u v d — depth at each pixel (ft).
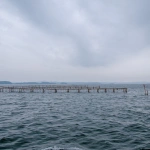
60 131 46.75
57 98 160.56
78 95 199.52
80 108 93.86
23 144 36.73
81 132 45.85
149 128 50.75
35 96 184.34
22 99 149.79
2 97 170.50
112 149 33.96
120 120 62.08
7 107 97.91
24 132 45.70
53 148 34.32
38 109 89.81
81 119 63.00
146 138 41.11
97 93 234.99
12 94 215.72
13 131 46.75
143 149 34.09
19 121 59.41
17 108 93.66
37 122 57.72
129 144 36.88
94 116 69.41
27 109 89.76
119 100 143.84
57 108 93.81
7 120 61.05
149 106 105.50
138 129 49.52
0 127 51.06
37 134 43.96
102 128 50.11
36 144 36.73
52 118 64.85
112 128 50.31
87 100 141.90
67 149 33.81
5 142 37.93
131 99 154.71
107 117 67.62
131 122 58.75
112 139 40.16
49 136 42.29
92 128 50.01
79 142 38.09
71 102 126.21
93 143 37.42
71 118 64.90
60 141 38.65
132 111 84.48
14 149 33.83
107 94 217.97
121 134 44.34
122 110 87.61
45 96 184.44
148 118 66.39
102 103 120.16
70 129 48.83
